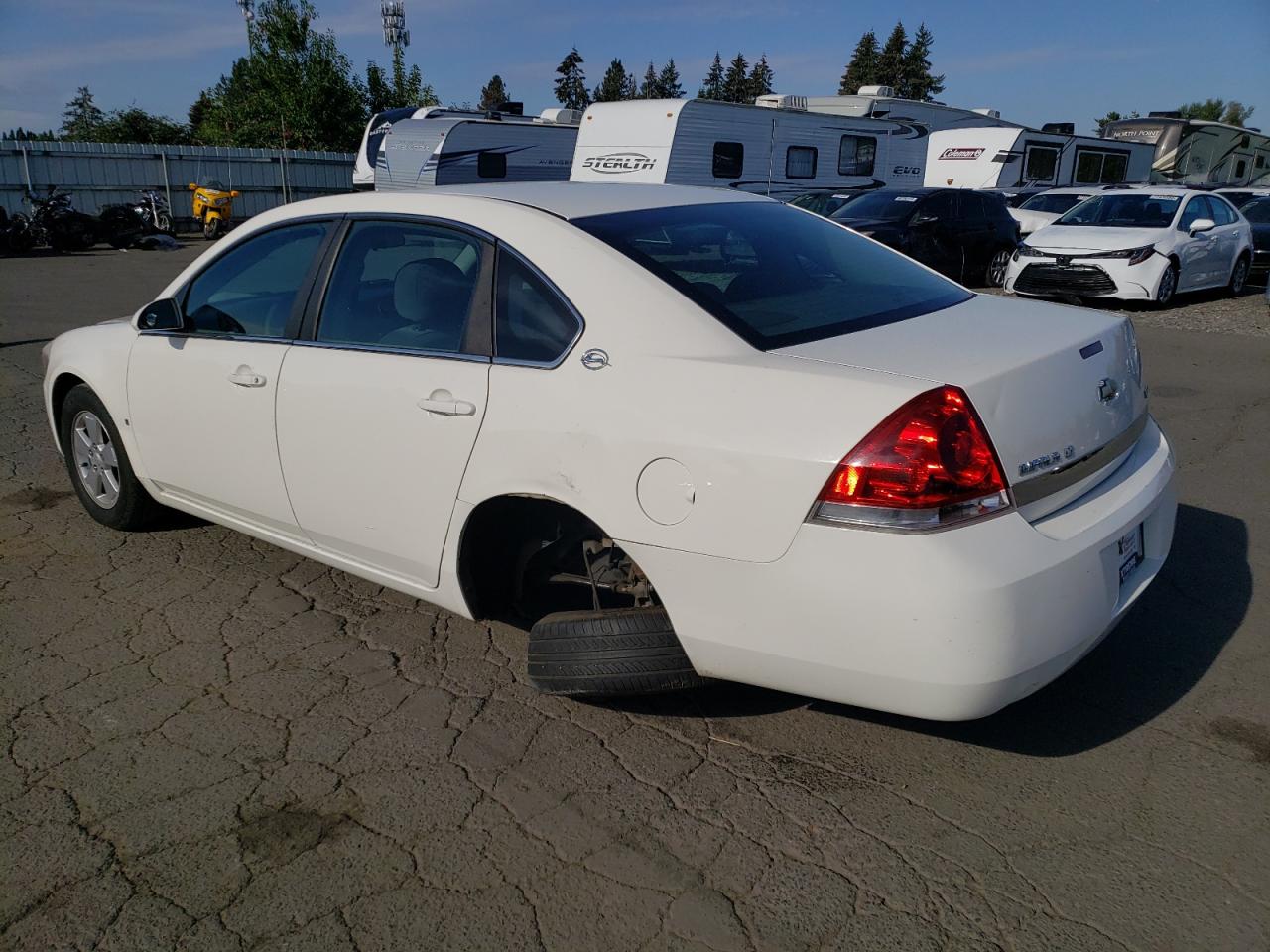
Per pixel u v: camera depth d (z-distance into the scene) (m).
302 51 33.16
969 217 15.85
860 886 2.49
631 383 2.78
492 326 3.13
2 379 8.16
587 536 3.15
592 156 17.33
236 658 3.64
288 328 3.70
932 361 2.63
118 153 23.78
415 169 18.50
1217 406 7.32
